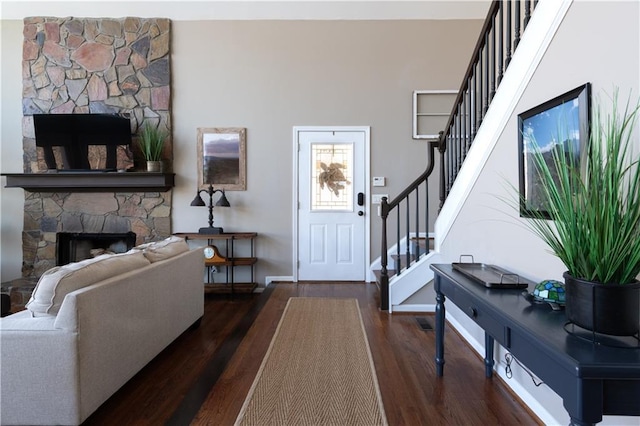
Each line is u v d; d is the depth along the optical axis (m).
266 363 2.38
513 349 1.31
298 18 4.38
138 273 2.15
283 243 4.50
